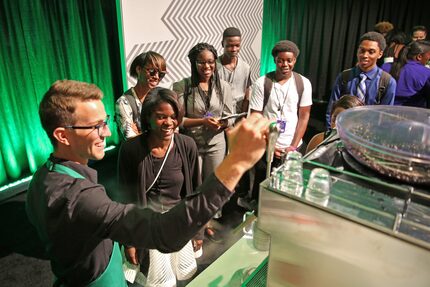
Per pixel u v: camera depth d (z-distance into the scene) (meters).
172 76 3.73
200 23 3.88
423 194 0.59
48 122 0.93
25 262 2.32
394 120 0.80
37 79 2.99
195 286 1.14
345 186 0.65
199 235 2.15
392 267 0.57
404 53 3.00
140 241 0.76
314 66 5.85
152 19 3.34
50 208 0.87
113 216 0.80
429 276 0.53
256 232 1.25
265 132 0.65
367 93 2.54
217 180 0.68
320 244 0.65
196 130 2.46
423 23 5.28
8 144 2.96
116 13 3.15
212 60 2.33
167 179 1.71
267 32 5.32
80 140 0.95
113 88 3.59
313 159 0.75
